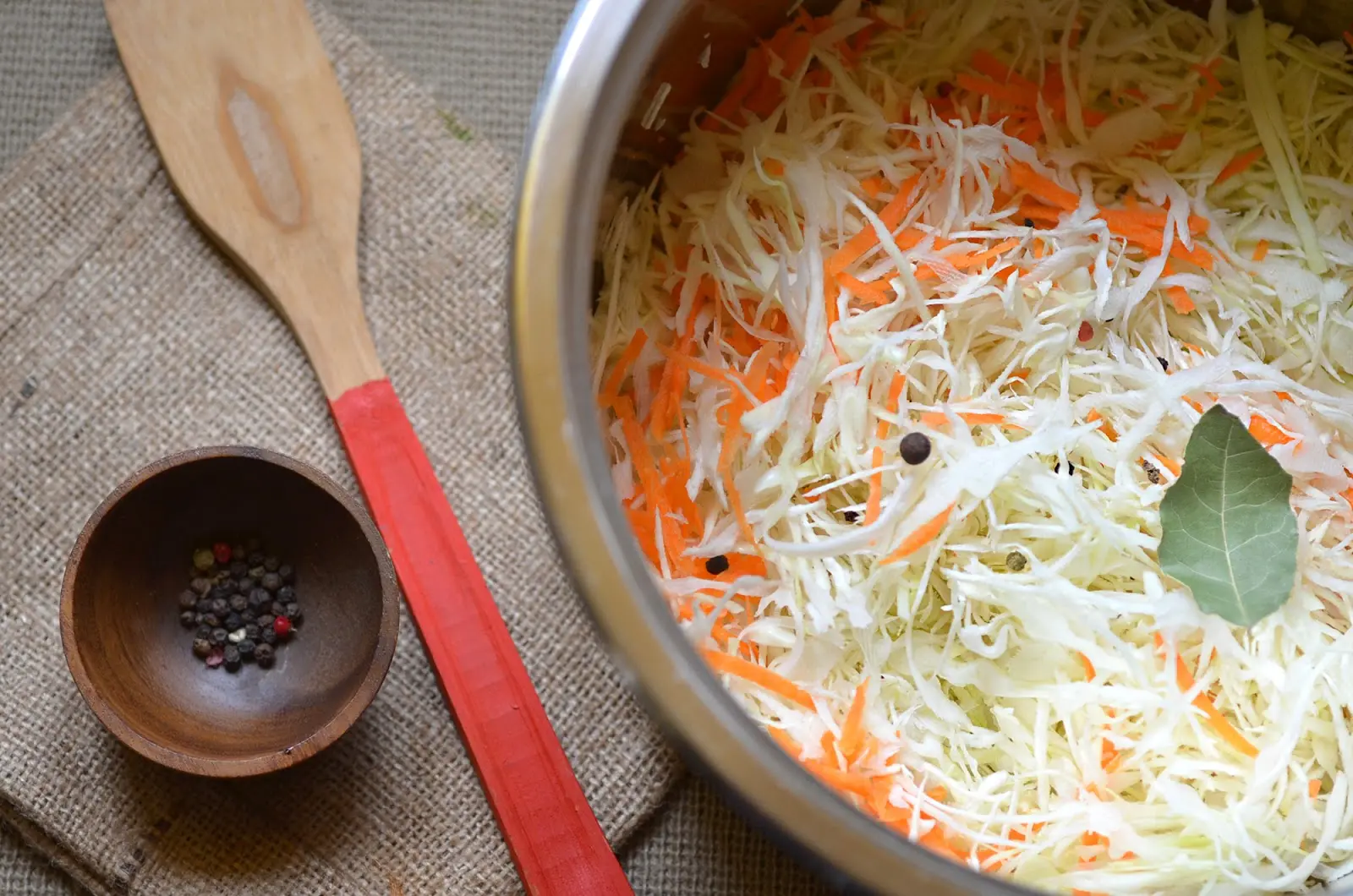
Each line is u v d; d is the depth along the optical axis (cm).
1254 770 56
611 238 58
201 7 62
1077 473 58
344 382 61
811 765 55
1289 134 60
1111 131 60
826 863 50
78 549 57
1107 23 61
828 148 59
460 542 60
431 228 63
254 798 60
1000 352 59
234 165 61
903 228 58
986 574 56
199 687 60
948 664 57
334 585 60
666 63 55
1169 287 59
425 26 64
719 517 57
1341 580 57
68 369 61
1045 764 56
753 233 58
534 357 50
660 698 50
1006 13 60
